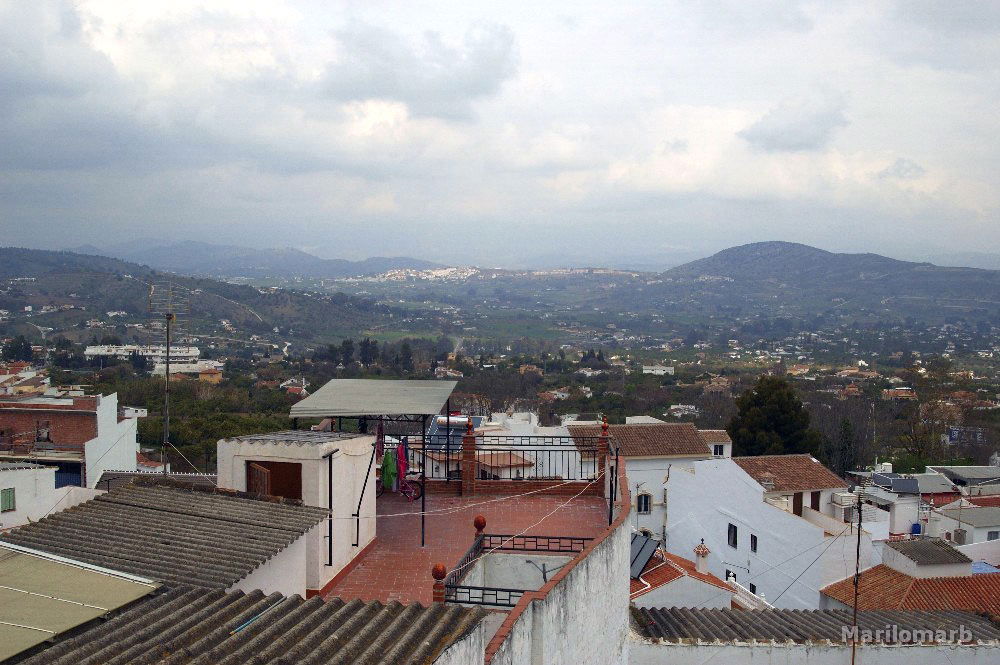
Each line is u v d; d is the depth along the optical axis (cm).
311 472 1104
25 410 2798
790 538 2572
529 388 9569
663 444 3697
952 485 4250
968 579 2302
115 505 1028
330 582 1077
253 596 756
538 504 1498
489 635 898
